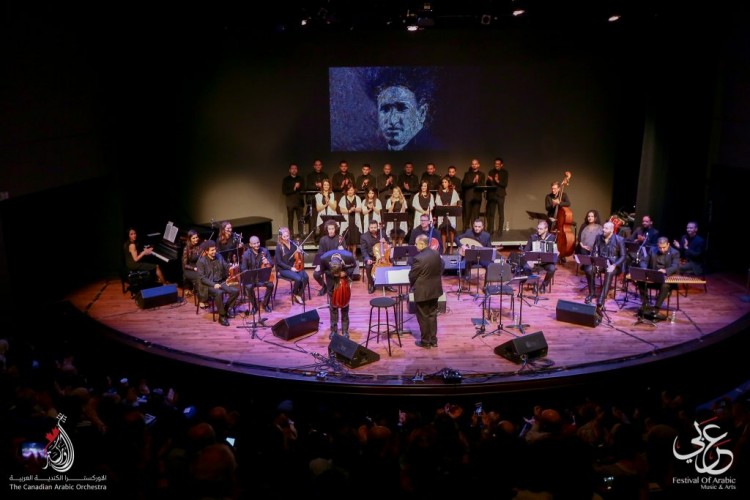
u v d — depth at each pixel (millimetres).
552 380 8391
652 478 4629
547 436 3789
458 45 14945
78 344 10070
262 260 10828
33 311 11109
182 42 14625
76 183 12016
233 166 15359
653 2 12430
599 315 10344
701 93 13094
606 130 15273
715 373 9398
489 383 8273
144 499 4266
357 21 12781
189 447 4699
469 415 8312
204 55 14766
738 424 5730
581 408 6922
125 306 11469
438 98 15180
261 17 13086
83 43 12055
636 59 14867
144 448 5246
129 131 13469
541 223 11680
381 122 15266
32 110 10664
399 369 8734
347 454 5039
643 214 14570
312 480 4523
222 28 14633
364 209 13930
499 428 4988
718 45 12766
